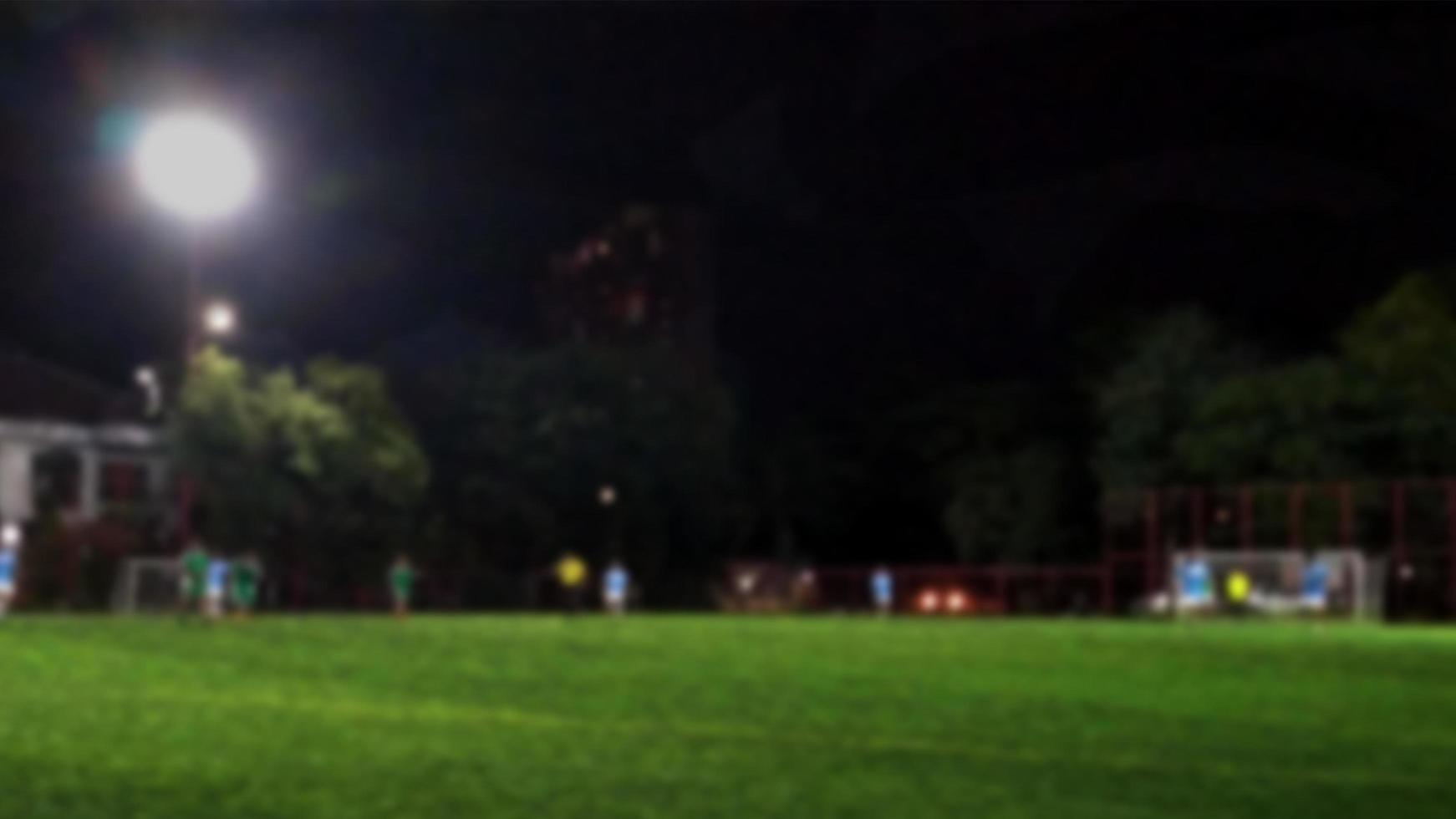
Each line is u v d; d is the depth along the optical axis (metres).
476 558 60.78
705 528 66.56
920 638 34.25
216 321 53.81
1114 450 66.69
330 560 54.28
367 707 20.05
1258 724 21.06
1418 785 16.20
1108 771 16.55
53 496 53.81
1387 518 58.41
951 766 16.56
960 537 71.50
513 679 23.73
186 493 50.62
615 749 17.03
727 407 66.75
